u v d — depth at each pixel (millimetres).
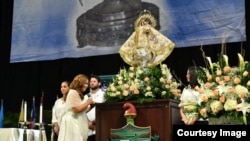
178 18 6531
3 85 7770
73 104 4180
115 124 3531
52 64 7512
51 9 7527
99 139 3578
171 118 3336
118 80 3734
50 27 7492
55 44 7418
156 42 4414
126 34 6902
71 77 7316
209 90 2904
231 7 6195
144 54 4340
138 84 3576
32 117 5535
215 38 6250
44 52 7480
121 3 7000
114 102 3566
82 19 7266
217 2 6309
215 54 6297
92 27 7168
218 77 2896
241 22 6102
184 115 3369
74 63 7344
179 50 6566
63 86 5148
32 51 7559
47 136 6172
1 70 7824
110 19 7051
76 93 4254
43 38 7512
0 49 7879
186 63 6477
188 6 6492
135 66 4379
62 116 4289
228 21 6188
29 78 7625
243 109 2754
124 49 4477
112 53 6965
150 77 3645
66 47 7332
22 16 7707
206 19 6352
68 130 4164
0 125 5414
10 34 7887
